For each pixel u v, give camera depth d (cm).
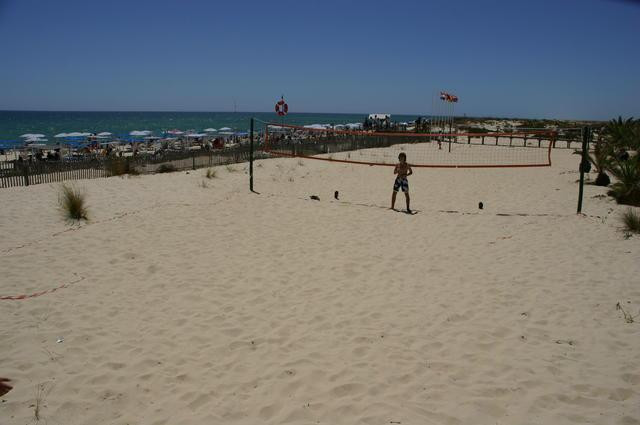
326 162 1939
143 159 1596
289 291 538
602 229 795
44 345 403
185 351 398
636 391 332
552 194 1190
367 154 2297
